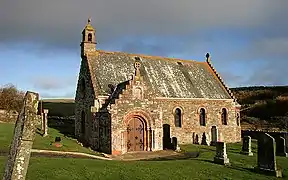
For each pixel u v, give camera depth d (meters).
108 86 38.94
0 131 38.62
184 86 46.03
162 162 23.92
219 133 46.69
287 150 32.44
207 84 49.22
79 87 43.62
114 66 42.44
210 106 46.31
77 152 29.55
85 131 40.22
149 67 45.75
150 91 35.78
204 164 23.30
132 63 44.56
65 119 57.19
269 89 87.94
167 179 18.42
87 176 17.77
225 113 48.06
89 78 39.75
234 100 48.81
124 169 20.06
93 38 43.09
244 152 30.25
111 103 33.72
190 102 44.41
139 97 34.91
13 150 8.84
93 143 37.00
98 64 41.53
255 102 81.69
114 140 32.84
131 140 34.38
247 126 65.25
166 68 47.62
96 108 36.88
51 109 69.81
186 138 43.50
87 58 41.56
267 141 21.03
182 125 43.34
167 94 42.94
